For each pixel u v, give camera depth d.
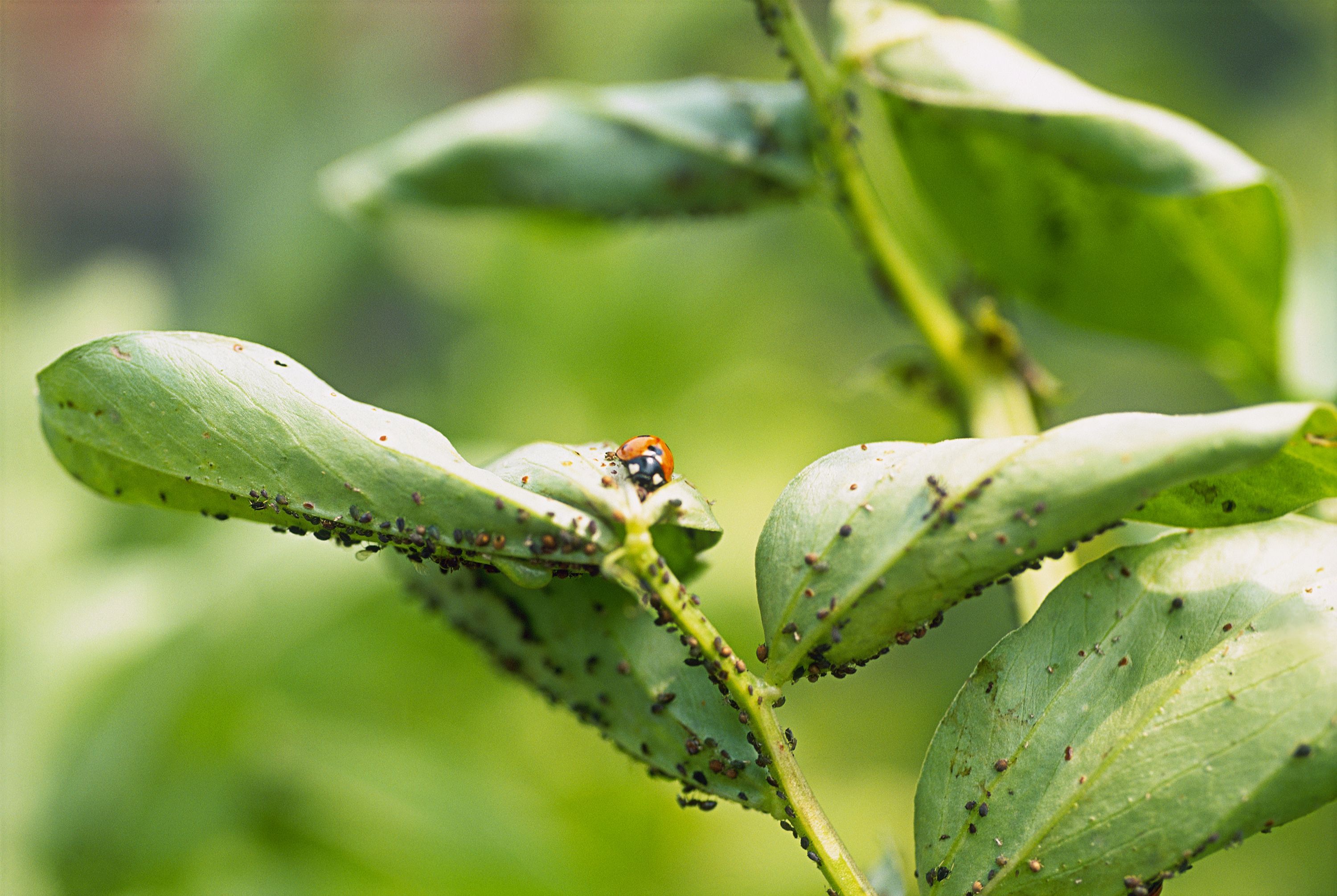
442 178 0.51
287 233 1.05
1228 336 0.49
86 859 0.60
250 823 0.63
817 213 0.98
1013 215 0.48
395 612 0.69
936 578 0.40
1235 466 0.39
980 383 0.48
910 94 0.46
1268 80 1.08
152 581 0.68
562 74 1.10
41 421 0.41
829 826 0.41
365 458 0.41
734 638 0.78
